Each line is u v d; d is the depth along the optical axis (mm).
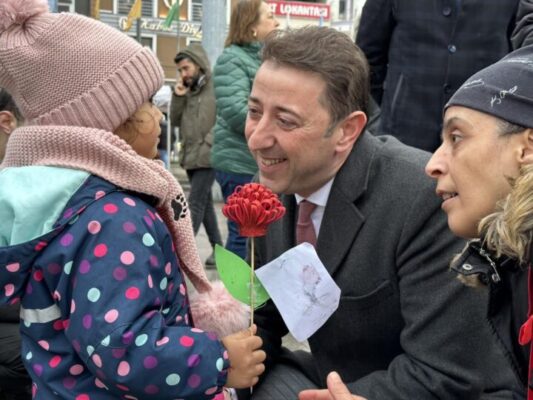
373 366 1750
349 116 1582
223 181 4348
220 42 8969
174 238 1630
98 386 1416
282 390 1786
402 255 1593
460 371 1517
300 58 1517
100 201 1431
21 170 1479
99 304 1341
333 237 1671
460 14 2666
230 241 4199
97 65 1539
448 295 1522
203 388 1409
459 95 1224
